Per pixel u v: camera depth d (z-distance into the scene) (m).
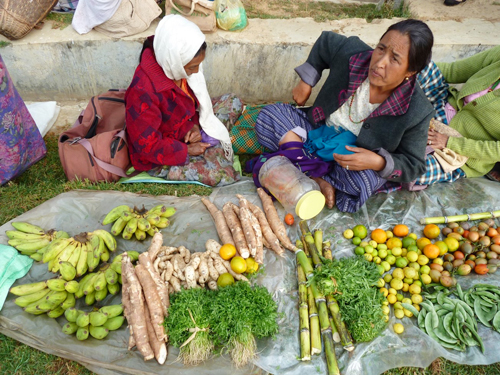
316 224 3.47
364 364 2.60
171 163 3.60
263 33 4.68
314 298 2.80
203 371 2.48
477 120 3.59
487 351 2.68
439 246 3.20
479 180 3.91
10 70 4.54
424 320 2.81
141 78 3.23
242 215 3.14
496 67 3.37
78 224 3.30
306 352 2.57
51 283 2.58
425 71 3.69
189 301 2.56
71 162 3.57
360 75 3.06
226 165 3.89
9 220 3.35
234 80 4.89
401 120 3.08
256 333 2.58
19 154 3.56
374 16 5.42
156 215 3.15
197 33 3.07
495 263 3.12
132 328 2.49
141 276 2.61
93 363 2.53
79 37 4.42
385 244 3.30
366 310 2.67
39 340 2.59
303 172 3.57
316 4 5.64
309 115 3.80
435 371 2.74
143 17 4.42
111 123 3.88
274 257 3.14
